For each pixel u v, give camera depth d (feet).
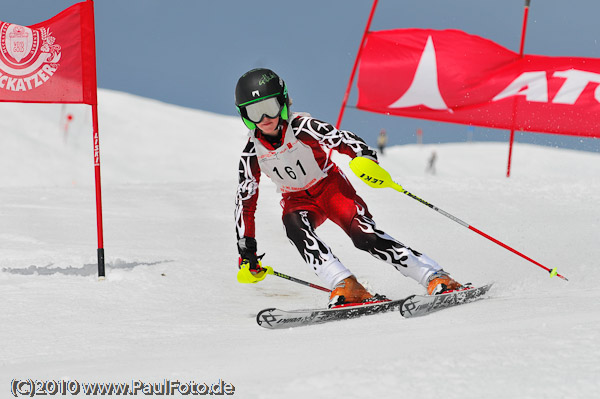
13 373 29.43
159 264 64.90
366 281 53.06
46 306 48.32
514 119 112.98
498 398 19.38
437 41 112.98
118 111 364.58
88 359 33.17
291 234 43.47
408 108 114.11
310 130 42.06
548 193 116.67
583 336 24.80
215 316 45.83
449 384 20.61
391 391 20.38
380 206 105.29
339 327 36.65
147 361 30.17
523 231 81.87
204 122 387.55
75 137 312.50
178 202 120.78
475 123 113.39
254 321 43.60
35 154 283.38
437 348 25.32
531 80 112.16
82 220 95.35
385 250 42.34
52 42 61.46
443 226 86.89
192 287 55.88
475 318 33.71
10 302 49.44
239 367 26.45
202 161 323.16
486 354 23.22
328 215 44.83
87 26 62.08
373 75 114.62
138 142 331.57
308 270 64.69
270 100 40.37
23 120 312.50
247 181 44.21
